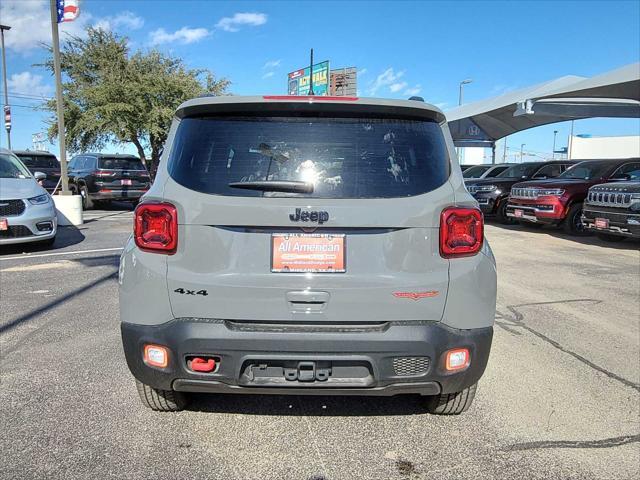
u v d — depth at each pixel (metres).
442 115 2.88
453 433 3.14
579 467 2.80
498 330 5.07
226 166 2.68
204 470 2.73
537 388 3.75
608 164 12.81
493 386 3.79
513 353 4.44
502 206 15.30
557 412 3.40
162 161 2.83
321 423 3.24
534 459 2.87
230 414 3.33
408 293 2.60
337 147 2.72
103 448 2.91
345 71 42.56
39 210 8.98
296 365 2.63
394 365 2.64
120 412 3.32
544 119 23.19
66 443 2.95
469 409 3.43
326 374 2.64
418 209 2.62
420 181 2.70
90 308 5.61
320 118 2.78
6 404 3.39
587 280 7.42
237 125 2.77
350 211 2.57
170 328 2.64
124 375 3.87
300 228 2.58
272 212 2.57
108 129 22.66
